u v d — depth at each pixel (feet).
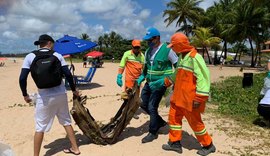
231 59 239.91
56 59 18.54
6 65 178.50
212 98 38.99
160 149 20.30
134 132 23.79
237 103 36.45
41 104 18.62
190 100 18.35
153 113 21.43
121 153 19.97
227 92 44.93
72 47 51.03
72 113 20.54
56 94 18.74
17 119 29.53
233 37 187.83
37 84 18.42
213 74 95.66
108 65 158.20
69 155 19.97
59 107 19.24
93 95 46.42
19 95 48.73
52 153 20.48
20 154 20.72
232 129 24.86
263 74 81.71
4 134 24.85
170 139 19.98
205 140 19.42
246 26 179.93
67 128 19.86
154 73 20.95
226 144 21.48
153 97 21.27
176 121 19.70
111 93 48.42
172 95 19.45
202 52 208.44
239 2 185.26
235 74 96.17
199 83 18.16
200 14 217.97
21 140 23.30
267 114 25.80
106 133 22.09
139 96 22.09
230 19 198.80
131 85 26.12
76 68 129.80
